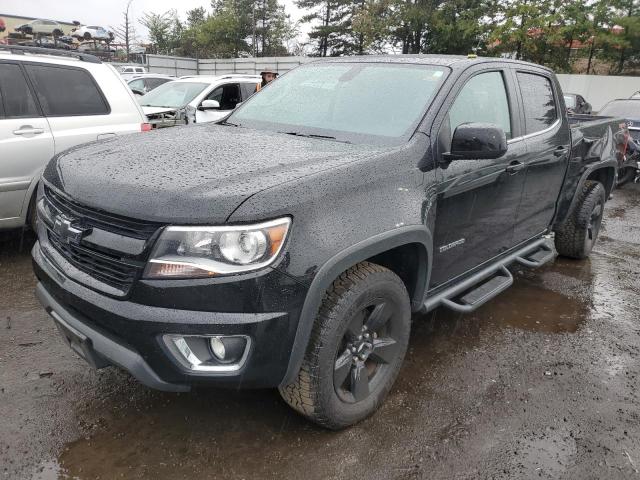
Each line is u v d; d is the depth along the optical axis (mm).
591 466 2529
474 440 2664
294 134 3176
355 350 2596
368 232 2406
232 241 2035
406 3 34250
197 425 2674
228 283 2047
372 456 2510
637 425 2865
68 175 2498
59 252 2523
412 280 2969
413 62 3449
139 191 2162
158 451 2482
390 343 2795
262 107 3654
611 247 6352
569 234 5340
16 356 3219
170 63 32344
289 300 2141
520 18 27234
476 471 2455
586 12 27062
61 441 2516
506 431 2748
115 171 2373
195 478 2326
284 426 2689
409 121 2977
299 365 2283
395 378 2932
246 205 2062
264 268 2086
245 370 2154
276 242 2102
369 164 2557
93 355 2359
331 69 3709
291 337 2191
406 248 2871
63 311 2414
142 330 2082
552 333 3924
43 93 4809
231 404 2854
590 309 4426
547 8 26766
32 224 4816
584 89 26875
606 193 5773
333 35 45625
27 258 4855
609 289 4910
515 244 4074
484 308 4312
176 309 2068
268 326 2115
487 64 3555
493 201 3484
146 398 2875
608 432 2789
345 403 2592
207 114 8922
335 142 2943
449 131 3020
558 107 4434
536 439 2699
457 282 3434
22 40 24062
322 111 3318
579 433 2766
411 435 2672
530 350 3641
